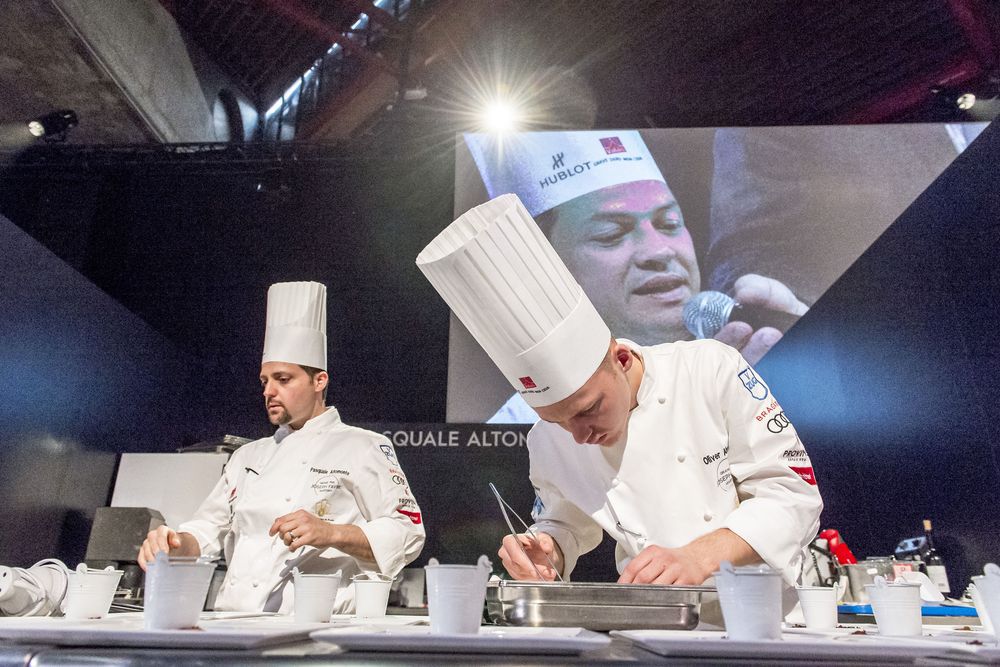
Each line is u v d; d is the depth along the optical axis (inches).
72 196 203.2
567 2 214.7
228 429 192.4
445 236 52.3
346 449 90.4
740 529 48.1
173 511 126.6
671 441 57.0
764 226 165.0
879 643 25.9
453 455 142.5
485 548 137.7
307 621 42.2
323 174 211.8
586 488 60.9
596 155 173.9
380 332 198.7
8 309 120.4
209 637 26.2
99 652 25.2
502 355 50.7
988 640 31.8
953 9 187.9
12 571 47.6
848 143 169.0
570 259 166.1
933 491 94.1
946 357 90.0
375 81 242.7
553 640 24.7
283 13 223.1
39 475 127.0
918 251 95.6
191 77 227.8
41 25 173.5
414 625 38.9
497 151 176.1
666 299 161.5
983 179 81.5
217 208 210.7
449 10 219.9
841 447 121.6
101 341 147.3
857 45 211.8
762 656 25.2
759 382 58.8
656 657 25.6
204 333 200.1
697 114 240.1
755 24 214.8
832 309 124.0
